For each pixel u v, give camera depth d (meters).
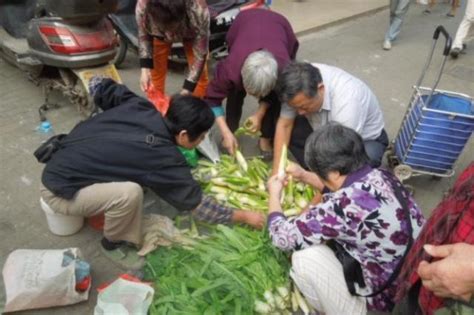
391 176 1.92
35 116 3.77
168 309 2.06
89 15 3.30
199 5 2.92
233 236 2.41
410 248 1.83
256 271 2.26
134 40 4.54
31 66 3.77
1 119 3.69
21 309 2.08
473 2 5.28
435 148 2.92
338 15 6.96
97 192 2.19
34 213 2.76
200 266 2.29
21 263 2.12
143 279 2.28
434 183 3.26
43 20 3.39
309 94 2.33
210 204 2.48
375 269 1.94
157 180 2.19
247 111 4.04
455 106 3.08
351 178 1.83
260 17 3.10
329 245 2.10
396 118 4.09
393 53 5.75
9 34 4.20
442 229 1.41
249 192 2.87
